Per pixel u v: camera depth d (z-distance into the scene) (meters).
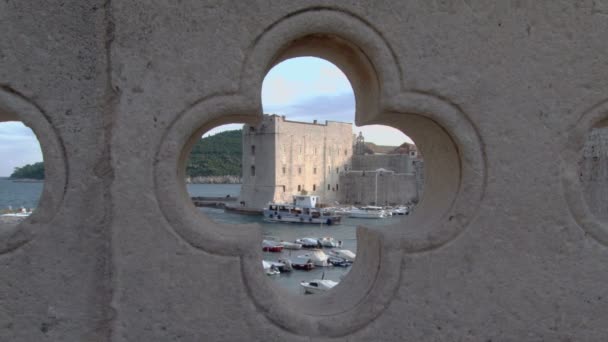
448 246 2.74
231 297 2.66
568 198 2.76
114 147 2.56
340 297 2.97
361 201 61.25
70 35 2.65
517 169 2.73
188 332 2.64
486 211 2.73
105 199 2.66
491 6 2.69
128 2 2.54
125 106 2.55
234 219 48.19
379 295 2.72
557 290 2.79
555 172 2.75
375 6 2.63
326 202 61.28
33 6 2.62
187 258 2.63
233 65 2.59
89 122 2.67
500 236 2.74
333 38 2.73
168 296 2.63
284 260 23.08
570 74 2.74
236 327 2.67
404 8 2.65
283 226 42.56
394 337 2.74
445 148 2.89
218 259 2.65
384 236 2.75
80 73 2.66
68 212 2.66
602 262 2.79
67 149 2.65
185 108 2.59
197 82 2.58
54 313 2.66
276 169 54.69
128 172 2.57
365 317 2.72
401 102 2.67
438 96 2.69
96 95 2.67
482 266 2.75
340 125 63.53
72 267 2.67
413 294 2.74
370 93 2.94
